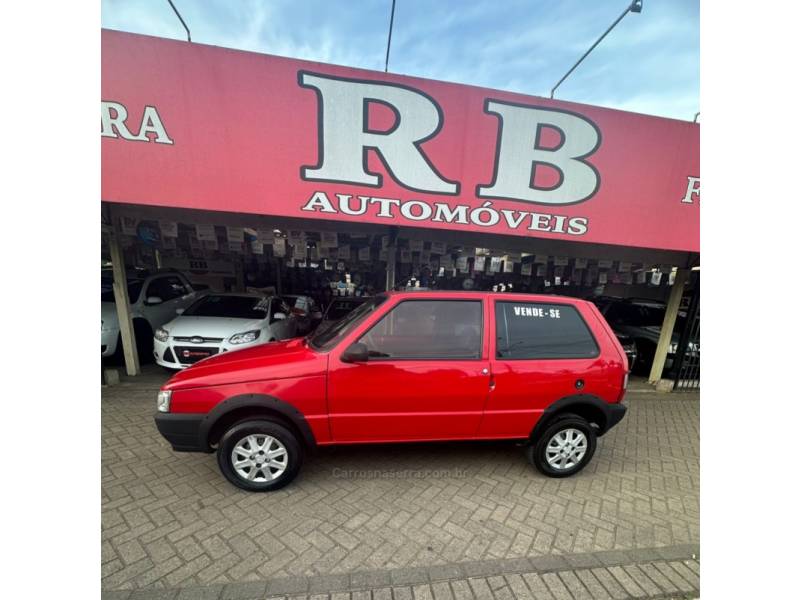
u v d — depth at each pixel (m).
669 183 4.53
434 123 3.91
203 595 1.79
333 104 3.71
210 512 2.41
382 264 8.11
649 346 7.15
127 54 3.36
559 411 2.96
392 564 2.03
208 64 3.48
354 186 3.88
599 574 2.03
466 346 2.76
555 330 2.93
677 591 1.94
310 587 1.86
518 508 2.59
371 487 2.76
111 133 3.43
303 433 2.57
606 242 4.51
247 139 3.64
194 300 6.58
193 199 3.64
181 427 2.47
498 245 5.74
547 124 4.14
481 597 1.84
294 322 7.00
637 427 4.46
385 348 2.69
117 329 5.47
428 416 2.69
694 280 7.43
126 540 2.14
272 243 5.73
